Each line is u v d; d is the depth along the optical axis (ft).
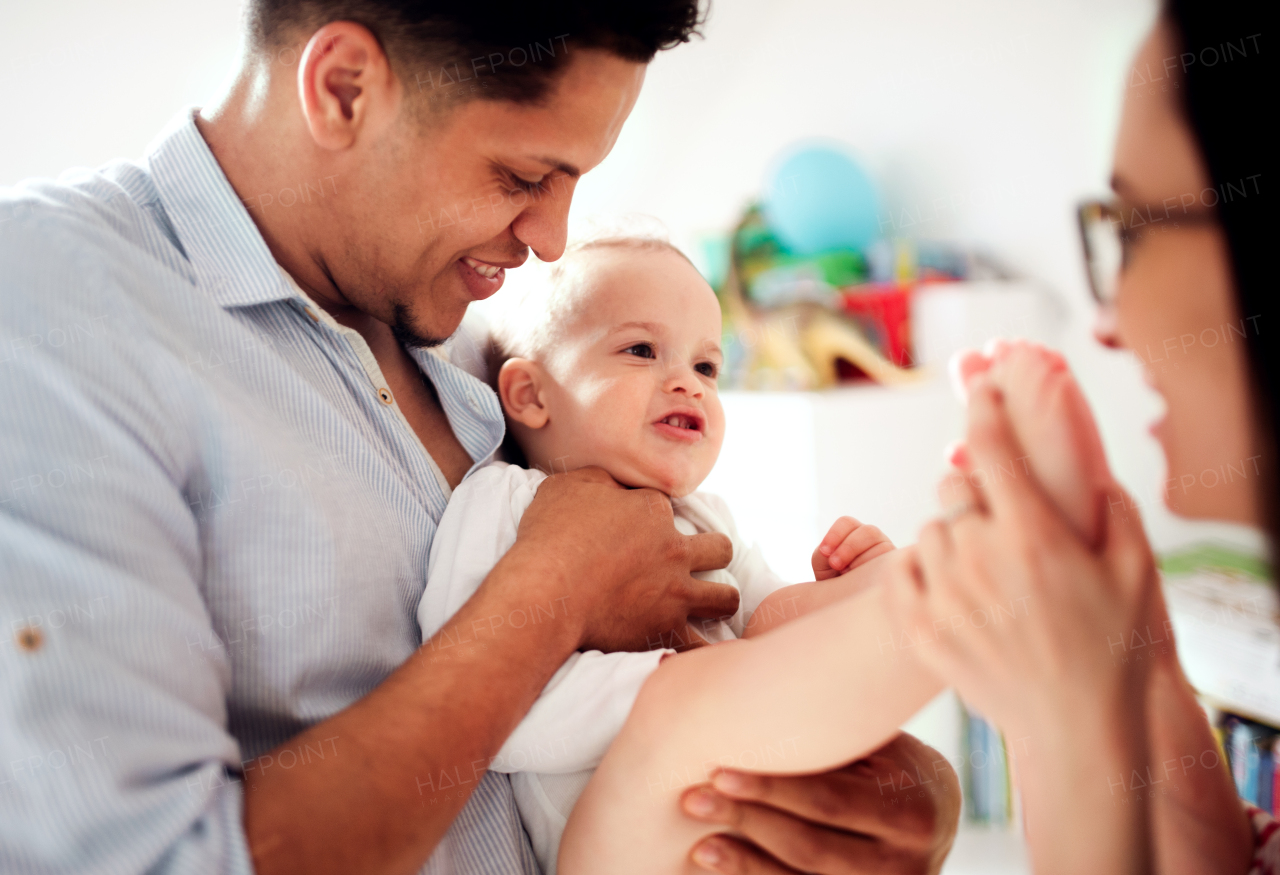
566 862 2.29
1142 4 4.72
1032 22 5.70
